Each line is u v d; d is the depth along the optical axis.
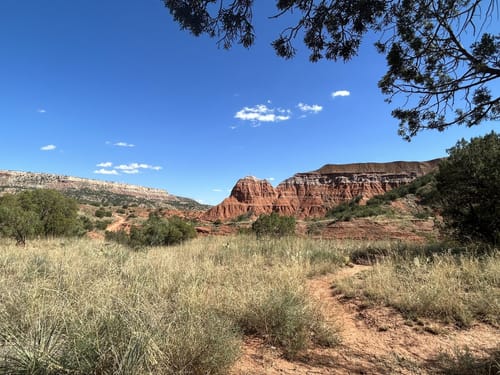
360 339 4.58
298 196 134.62
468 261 7.66
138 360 2.77
